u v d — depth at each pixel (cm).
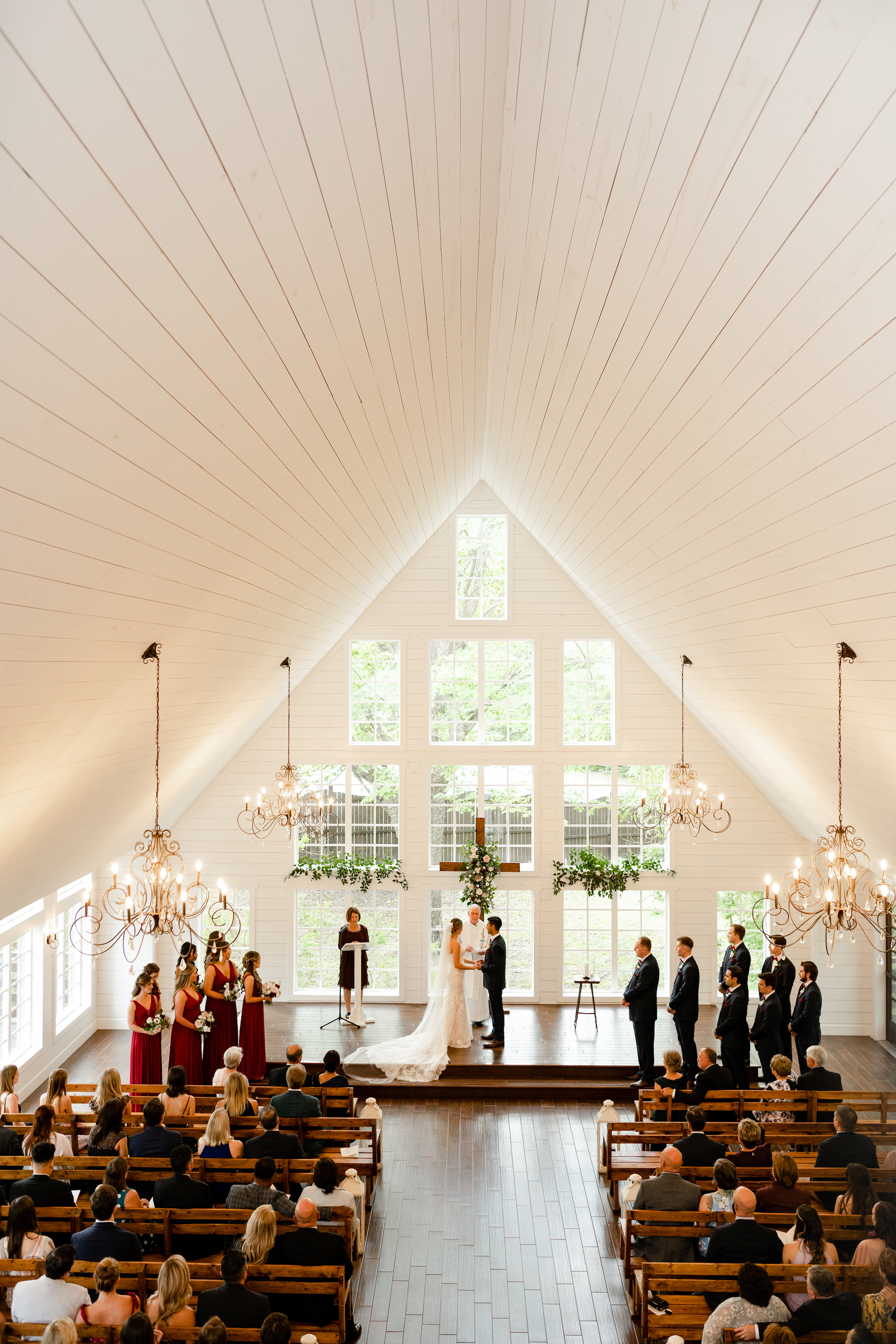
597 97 314
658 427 528
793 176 268
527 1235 771
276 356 400
